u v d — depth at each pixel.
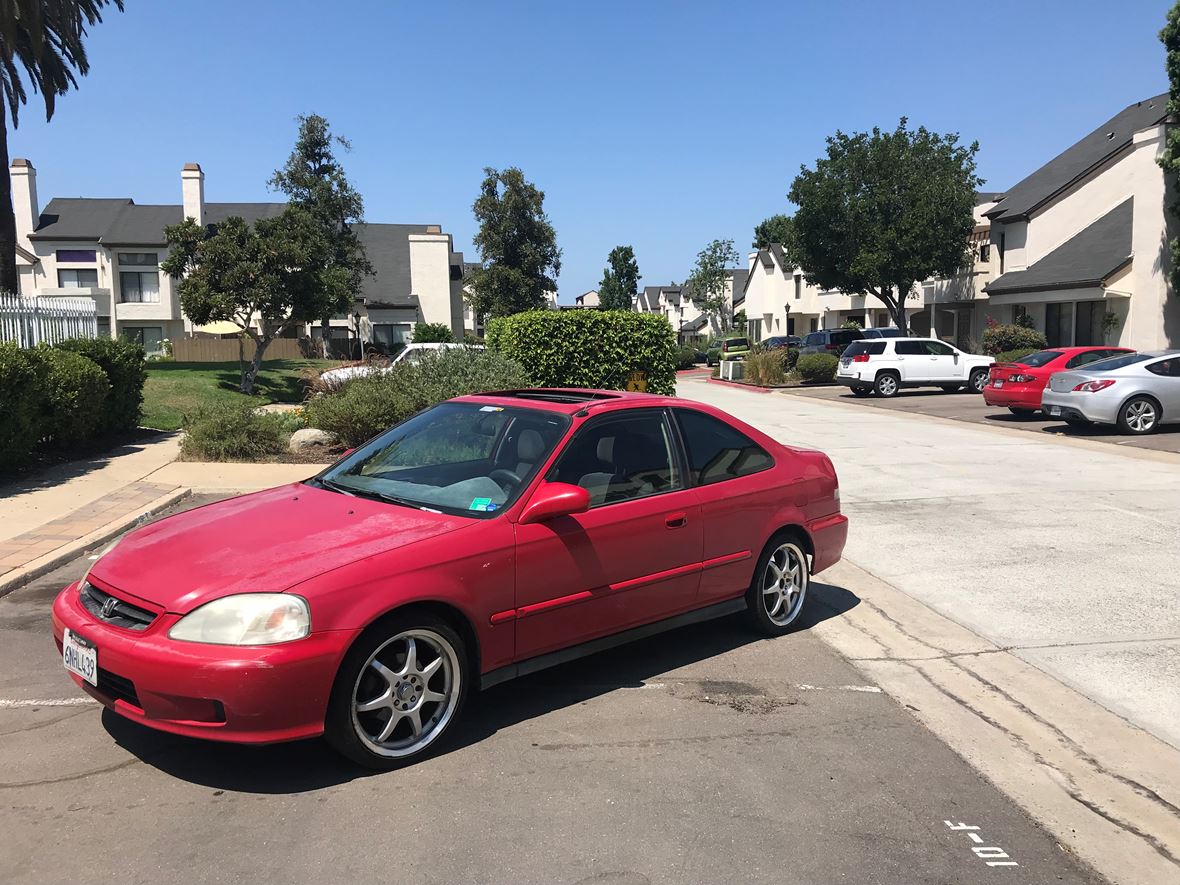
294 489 4.61
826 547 5.62
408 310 48.38
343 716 3.35
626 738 3.95
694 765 3.70
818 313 50.72
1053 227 30.58
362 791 3.40
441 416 4.96
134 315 42.62
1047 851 3.11
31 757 3.62
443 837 3.09
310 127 36.78
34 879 2.80
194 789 3.38
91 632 3.40
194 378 22.95
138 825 3.12
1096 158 30.48
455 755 3.73
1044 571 6.77
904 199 33.12
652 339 15.11
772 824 3.24
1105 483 10.44
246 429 11.78
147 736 3.83
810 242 35.22
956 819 3.31
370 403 11.75
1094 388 15.00
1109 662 4.90
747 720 4.17
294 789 3.40
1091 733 4.05
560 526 4.05
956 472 11.42
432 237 48.50
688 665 4.90
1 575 6.02
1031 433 15.69
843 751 3.86
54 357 11.25
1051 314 29.08
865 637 5.38
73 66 22.12
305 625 3.22
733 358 44.12
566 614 4.11
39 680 4.46
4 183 19.77
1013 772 3.69
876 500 9.62
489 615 3.79
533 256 42.88
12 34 17.44
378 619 3.44
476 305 43.12
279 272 23.98
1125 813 3.38
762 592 5.24
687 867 2.95
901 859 3.04
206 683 3.11
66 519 7.82
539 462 4.18
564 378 14.87
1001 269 34.22
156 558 3.62
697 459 4.87
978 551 7.41
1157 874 2.98
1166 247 23.02
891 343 26.02
